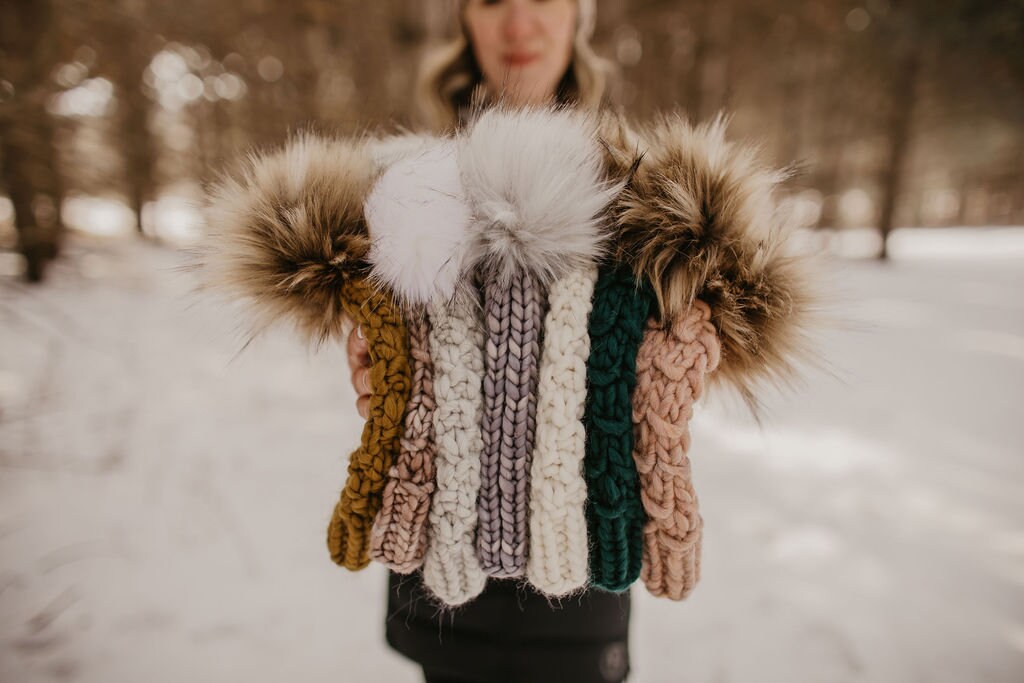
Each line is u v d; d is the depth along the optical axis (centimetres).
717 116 63
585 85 100
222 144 580
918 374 385
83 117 424
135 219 812
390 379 57
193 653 147
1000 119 1012
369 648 150
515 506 58
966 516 208
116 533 194
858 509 215
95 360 356
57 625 154
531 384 57
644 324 57
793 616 161
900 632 154
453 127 72
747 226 57
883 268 930
